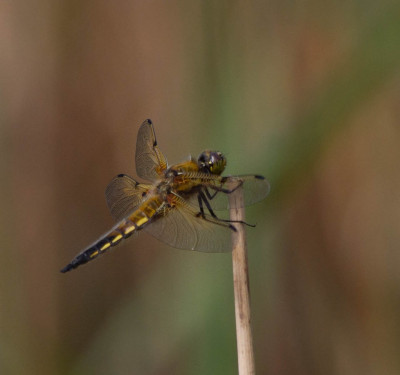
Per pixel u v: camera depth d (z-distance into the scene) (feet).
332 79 2.92
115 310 3.10
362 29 2.91
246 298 2.83
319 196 3.09
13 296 3.08
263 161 2.93
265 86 3.03
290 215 3.08
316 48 3.05
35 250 3.10
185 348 2.96
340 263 3.08
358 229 3.08
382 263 3.08
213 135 2.97
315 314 3.08
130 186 2.94
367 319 3.07
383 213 3.08
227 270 2.92
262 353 3.07
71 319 3.10
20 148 3.11
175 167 2.91
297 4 3.05
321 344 3.07
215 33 3.01
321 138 2.92
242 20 3.03
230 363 2.91
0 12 3.11
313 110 2.92
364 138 3.08
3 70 3.11
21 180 3.11
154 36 3.11
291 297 3.07
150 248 3.10
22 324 3.07
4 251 3.08
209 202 2.88
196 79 3.03
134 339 3.05
